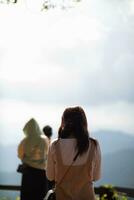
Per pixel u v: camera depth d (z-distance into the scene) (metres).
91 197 5.48
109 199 9.69
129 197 9.74
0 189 11.70
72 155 5.48
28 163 10.62
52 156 5.55
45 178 10.68
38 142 10.60
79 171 5.48
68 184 5.48
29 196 10.66
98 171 5.58
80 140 5.47
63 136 5.54
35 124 10.62
